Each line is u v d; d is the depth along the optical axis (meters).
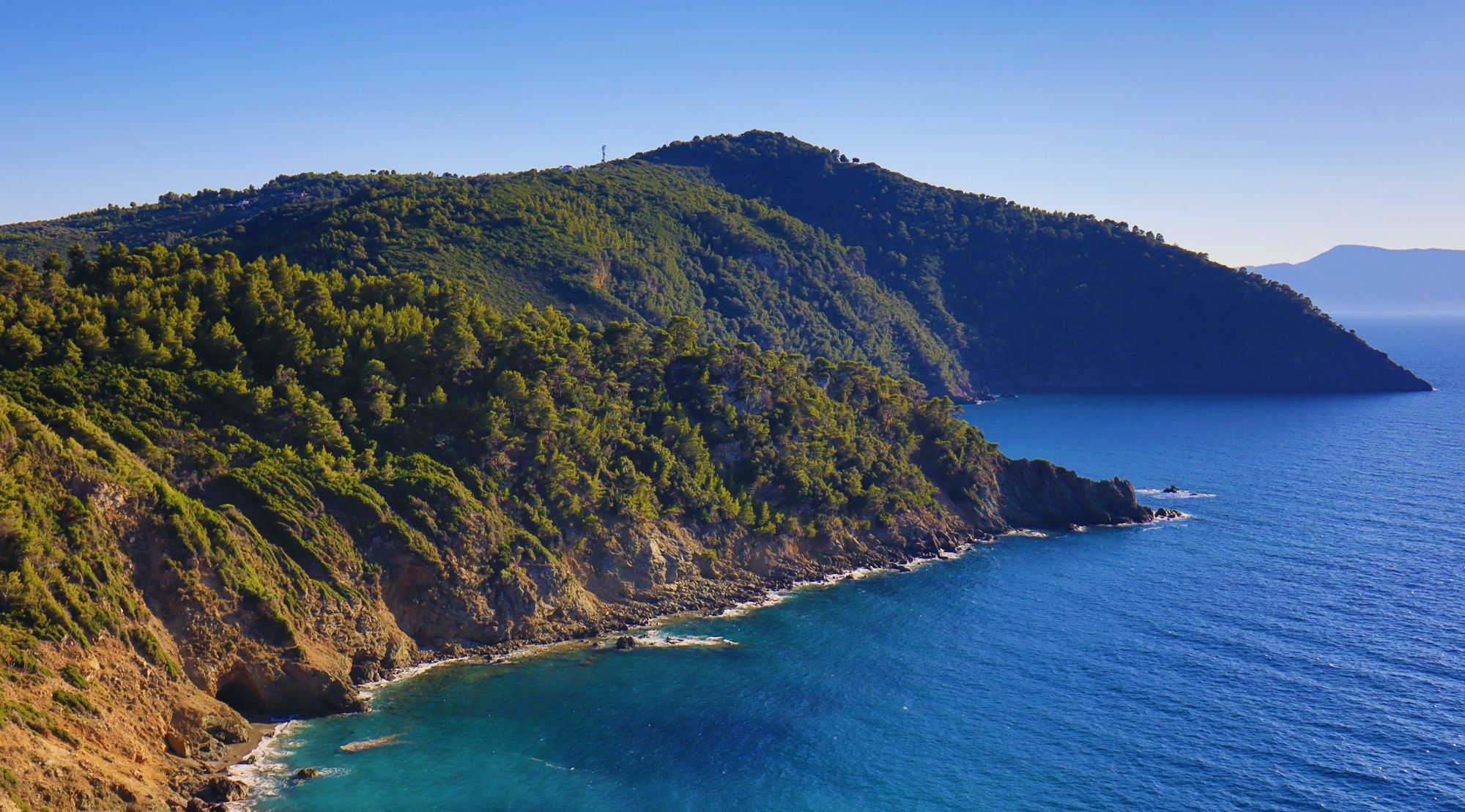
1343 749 75.62
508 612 94.44
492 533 96.00
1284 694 85.38
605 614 101.94
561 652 93.38
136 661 69.06
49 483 71.75
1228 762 73.94
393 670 86.62
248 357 100.56
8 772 55.06
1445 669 89.88
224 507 82.62
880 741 77.31
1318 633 99.69
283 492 86.25
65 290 97.62
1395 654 93.88
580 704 82.62
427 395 105.69
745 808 67.50
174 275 110.56
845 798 69.25
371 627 85.44
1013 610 108.25
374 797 66.62
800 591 115.38
